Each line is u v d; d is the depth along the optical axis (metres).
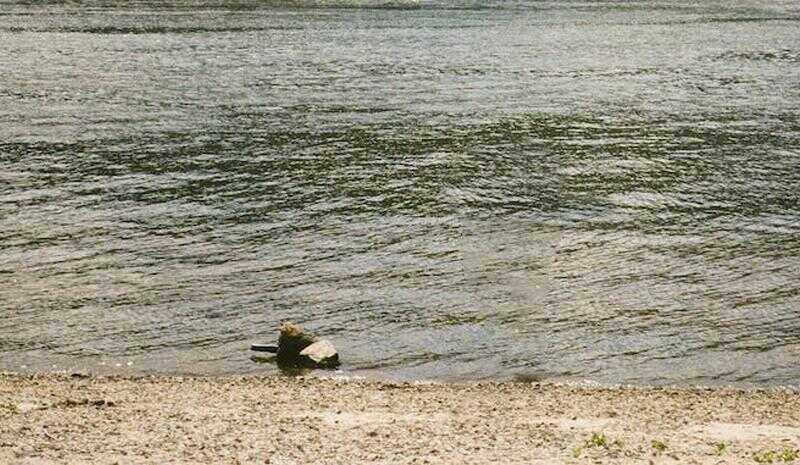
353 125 60.31
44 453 18.27
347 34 97.12
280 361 28.59
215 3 114.25
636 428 22.25
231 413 22.86
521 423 22.34
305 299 33.25
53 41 87.44
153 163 50.59
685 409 24.92
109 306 32.22
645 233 41.22
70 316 31.28
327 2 117.75
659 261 37.72
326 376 27.48
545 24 108.94
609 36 102.06
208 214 42.53
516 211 44.06
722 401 25.83
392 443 19.64
